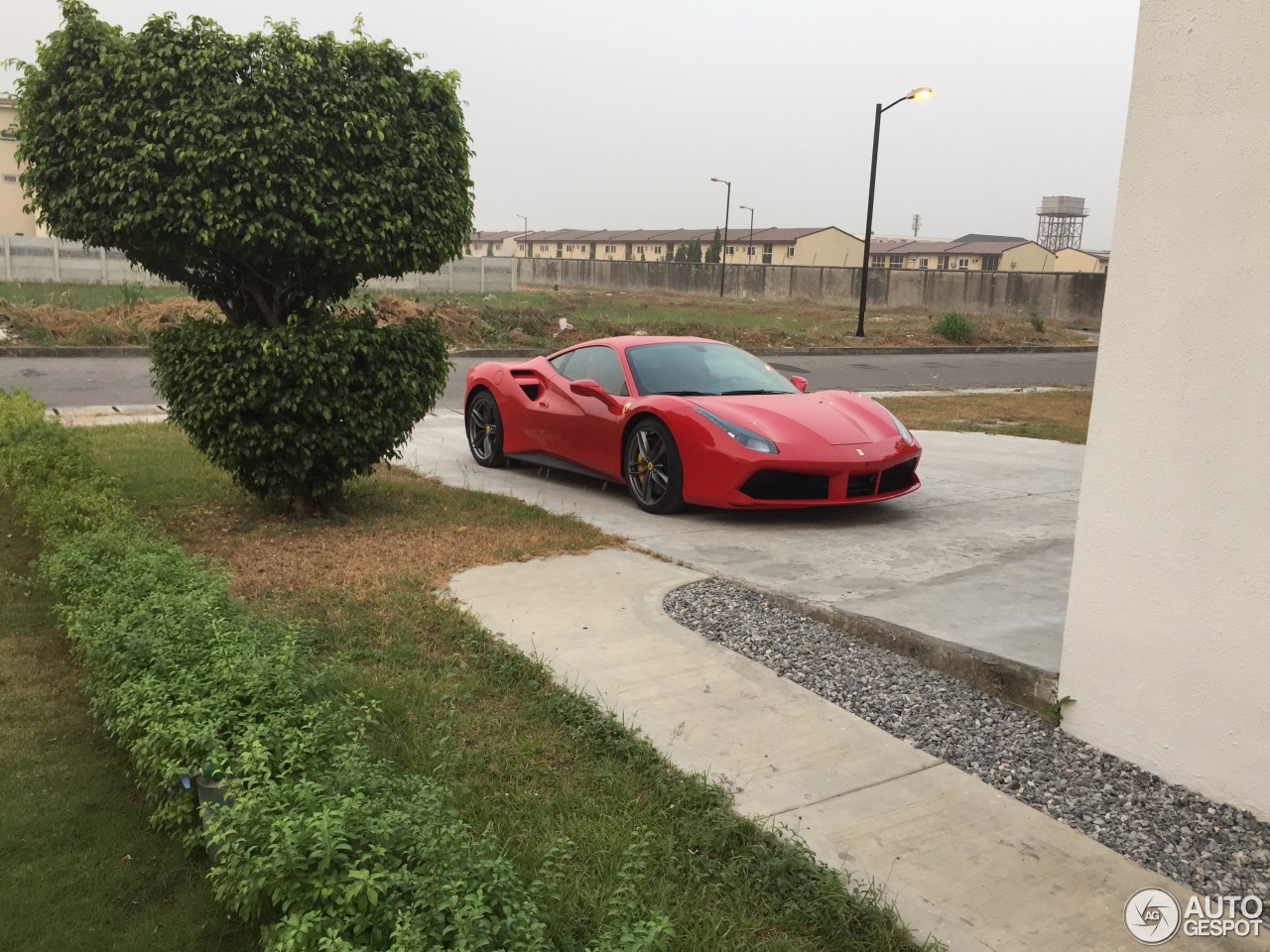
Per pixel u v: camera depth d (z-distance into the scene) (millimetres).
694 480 6027
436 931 1754
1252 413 2580
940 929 2219
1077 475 7723
